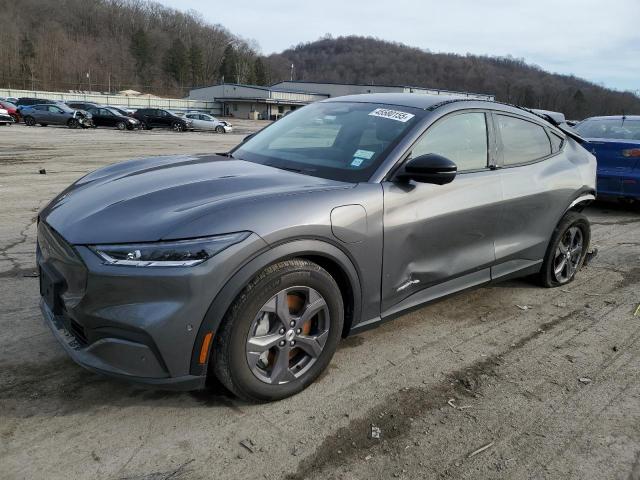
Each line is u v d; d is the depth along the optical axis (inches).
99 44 5447.8
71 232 104.4
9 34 4726.9
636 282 201.5
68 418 106.6
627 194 305.7
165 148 733.3
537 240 172.7
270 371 112.0
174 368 99.3
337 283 121.7
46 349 131.7
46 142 773.9
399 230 125.9
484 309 171.3
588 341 151.4
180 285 96.2
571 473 98.6
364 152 132.6
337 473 95.8
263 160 142.2
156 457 97.3
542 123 180.7
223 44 6555.1
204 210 103.2
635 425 113.3
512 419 113.7
